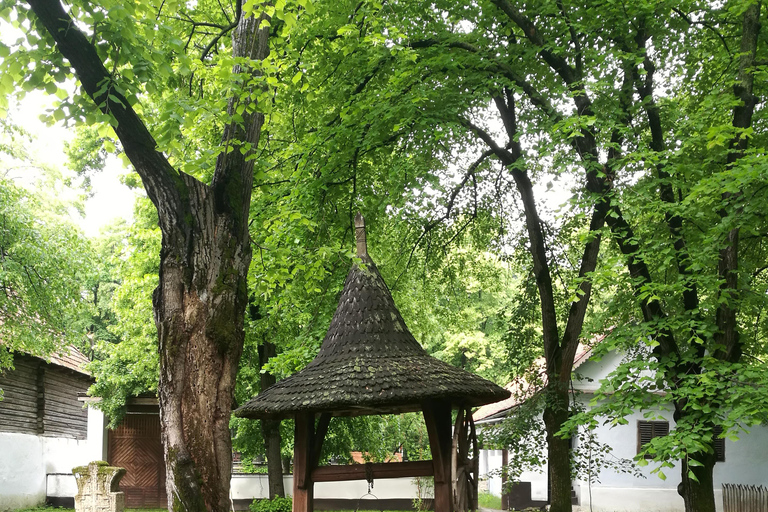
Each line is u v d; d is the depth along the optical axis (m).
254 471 23.95
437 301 21.08
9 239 16.22
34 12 6.07
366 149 12.16
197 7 12.73
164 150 6.35
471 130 14.18
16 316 16.83
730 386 8.62
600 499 21.33
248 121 7.07
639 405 8.99
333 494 23.41
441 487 6.38
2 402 21.69
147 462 24.72
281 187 12.80
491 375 35.16
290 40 11.64
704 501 11.12
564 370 13.84
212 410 6.14
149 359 19.27
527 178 14.41
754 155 8.79
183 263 6.28
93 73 6.05
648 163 9.98
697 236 10.88
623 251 11.58
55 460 24.06
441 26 12.80
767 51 11.86
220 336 6.23
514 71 12.03
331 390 6.26
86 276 18.14
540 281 14.47
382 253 17.06
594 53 10.75
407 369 6.45
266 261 9.62
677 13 12.13
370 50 11.44
